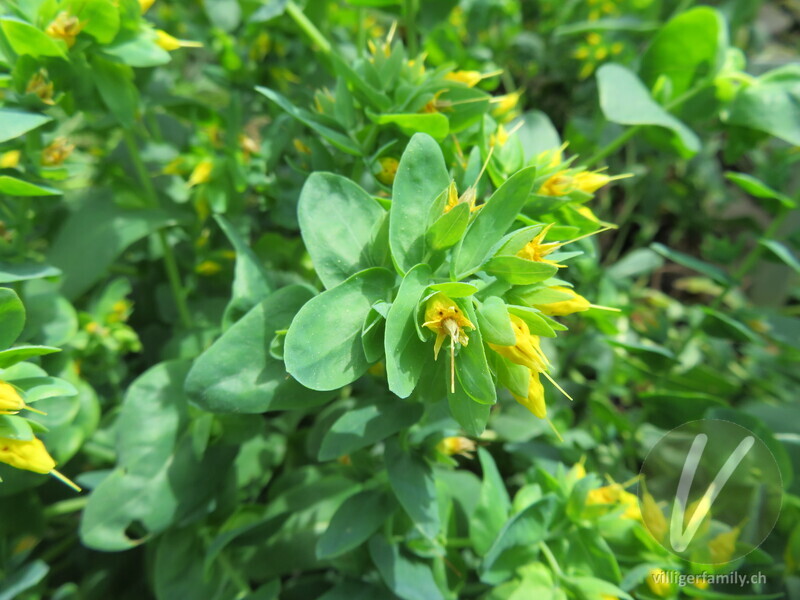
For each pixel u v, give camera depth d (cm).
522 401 10
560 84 27
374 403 12
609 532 13
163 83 21
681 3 23
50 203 15
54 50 12
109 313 16
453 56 20
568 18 26
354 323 10
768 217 28
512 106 15
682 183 27
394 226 10
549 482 14
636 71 18
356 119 13
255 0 18
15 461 10
